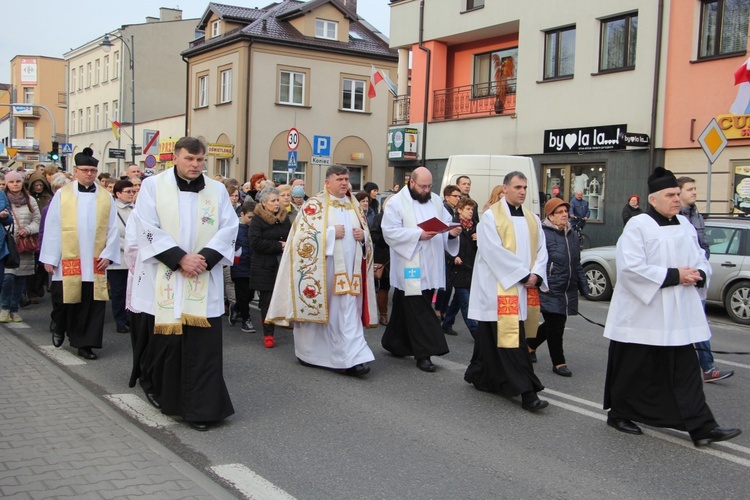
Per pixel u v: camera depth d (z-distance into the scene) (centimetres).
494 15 2109
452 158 1304
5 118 7512
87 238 749
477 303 649
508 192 647
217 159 3541
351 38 3684
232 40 3341
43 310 1038
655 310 532
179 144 545
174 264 530
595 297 1345
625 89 1777
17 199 962
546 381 725
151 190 544
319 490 439
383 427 564
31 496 399
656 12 1703
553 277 745
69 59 5706
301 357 753
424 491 442
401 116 2530
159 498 404
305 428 557
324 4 3500
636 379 550
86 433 511
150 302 551
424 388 684
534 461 498
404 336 800
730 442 548
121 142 4716
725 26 1614
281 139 3425
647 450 526
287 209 889
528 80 2016
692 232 552
